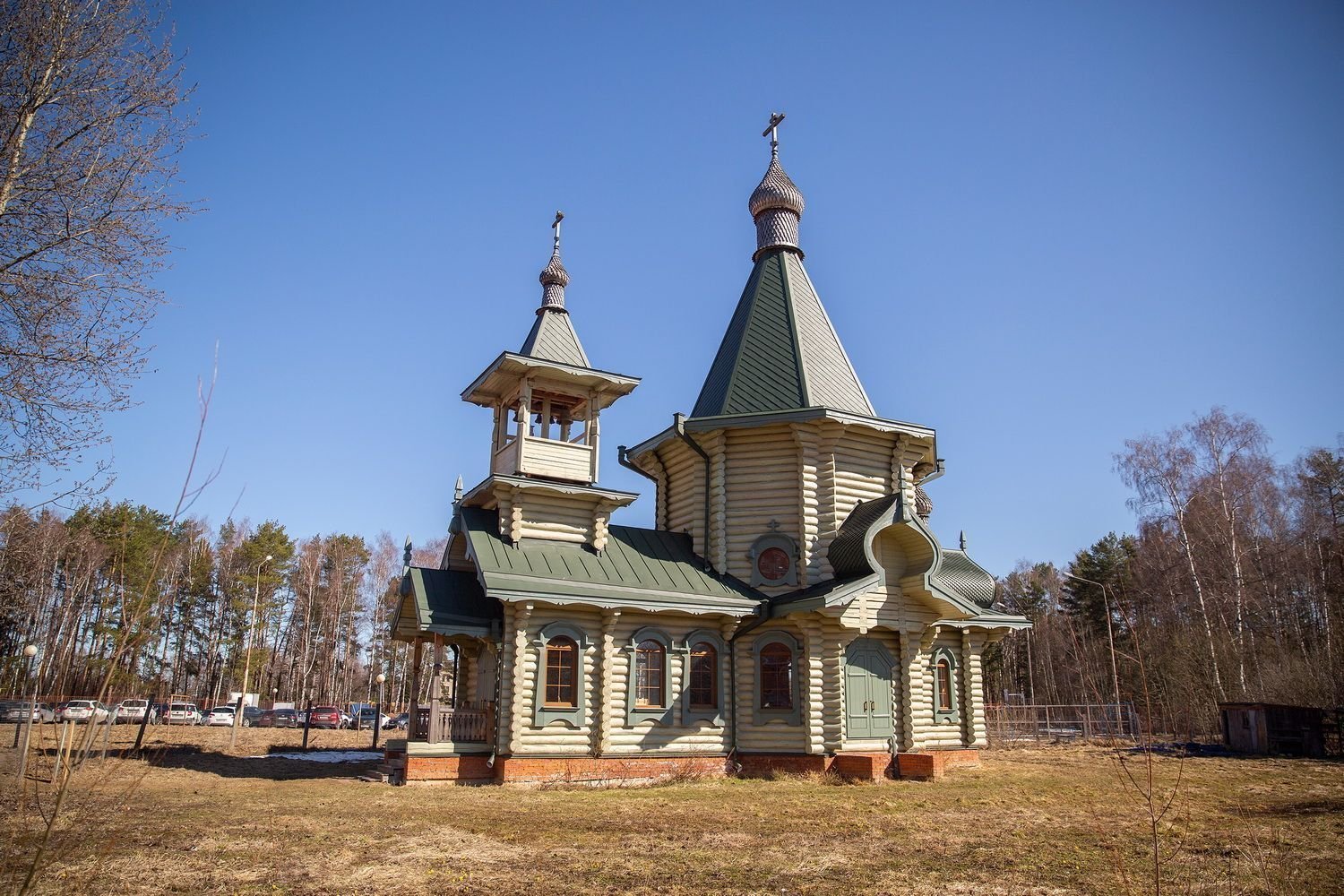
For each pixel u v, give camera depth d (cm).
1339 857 1194
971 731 2545
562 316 2727
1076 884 1052
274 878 1049
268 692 6906
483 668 2402
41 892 930
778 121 3148
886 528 2375
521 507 2303
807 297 2872
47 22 1302
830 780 2145
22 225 1323
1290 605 4191
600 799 1775
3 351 1279
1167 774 2302
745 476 2527
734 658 2361
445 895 989
